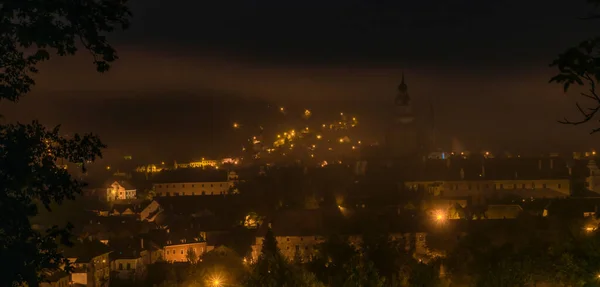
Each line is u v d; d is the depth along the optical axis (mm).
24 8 36188
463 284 146750
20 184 37125
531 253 132750
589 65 33531
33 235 37812
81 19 37250
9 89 38844
